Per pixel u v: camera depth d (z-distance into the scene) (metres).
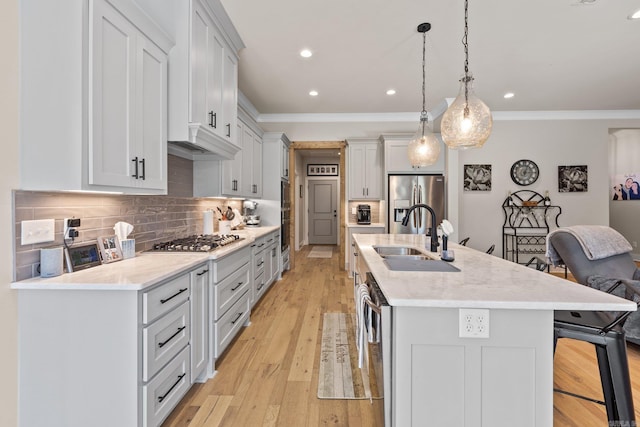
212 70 2.38
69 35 1.36
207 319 2.04
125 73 1.61
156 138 1.89
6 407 1.34
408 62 3.37
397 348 1.20
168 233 2.61
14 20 1.29
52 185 1.35
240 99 4.30
